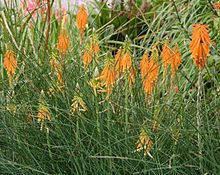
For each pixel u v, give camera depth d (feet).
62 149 6.14
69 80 6.48
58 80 6.49
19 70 6.91
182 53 8.56
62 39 6.55
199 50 5.24
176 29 9.25
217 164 5.68
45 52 7.13
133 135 6.01
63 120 6.36
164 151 5.98
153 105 6.17
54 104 6.48
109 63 5.79
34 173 5.99
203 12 9.30
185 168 5.86
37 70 6.77
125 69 5.96
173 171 5.76
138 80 6.13
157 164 5.58
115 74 6.00
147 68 5.95
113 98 6.26
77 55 7.09
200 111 5.81
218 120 5.99
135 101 6.14
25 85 6.70
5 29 7.95
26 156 6.11
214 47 7.66
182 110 5.96
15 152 6.22
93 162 5.89
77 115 5.97
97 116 5.90
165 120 6.14
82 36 6.91
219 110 6.12
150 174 5.81
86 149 6.18
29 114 6.34
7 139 6.28
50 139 6.23
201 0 9.57
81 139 5.96
